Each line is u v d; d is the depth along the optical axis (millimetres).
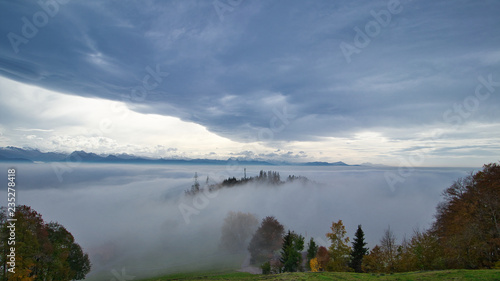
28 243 28188
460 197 37375
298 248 52219
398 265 31625
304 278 20359
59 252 34750
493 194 31094
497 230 26766
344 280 19328
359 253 42406
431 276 18453
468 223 29141
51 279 32219
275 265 56250
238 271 63062
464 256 26703
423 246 31047
